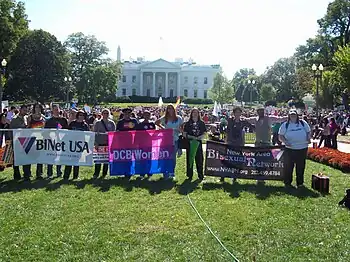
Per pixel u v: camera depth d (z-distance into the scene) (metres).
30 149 12.49
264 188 11.34
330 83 56.44
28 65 84.31
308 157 19.23
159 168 12.82
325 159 17.16
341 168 15.30
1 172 13.59
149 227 7.64
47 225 7.71
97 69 97.88
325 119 30.61
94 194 10.34
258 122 12.73
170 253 6.37
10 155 12.80
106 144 12.88
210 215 8.47
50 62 84.94
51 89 84.81
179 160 17.70
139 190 10.91
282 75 113.44
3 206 9.09
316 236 7.21
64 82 86.38
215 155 12.38
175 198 10.01
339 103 62.59
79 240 6.89
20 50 83.00
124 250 6.49
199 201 9.68
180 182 12.12
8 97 83.75
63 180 12.28
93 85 97.38
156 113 38.72
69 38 105.44
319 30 69.31
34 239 6.92
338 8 65.44
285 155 11.95
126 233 7.30
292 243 6.87
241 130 12.59
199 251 6.43
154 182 12.07
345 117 42.75
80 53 105.62
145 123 13.12
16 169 12.38
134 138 12.75
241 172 12.26
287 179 11.81
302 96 86.12
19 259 6.11
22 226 7.63
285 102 97.56
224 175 12.34
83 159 12.75
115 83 103.06
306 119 33.81
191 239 7.02
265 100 103.31
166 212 8.66
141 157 12.79
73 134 12.67
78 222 7.91
